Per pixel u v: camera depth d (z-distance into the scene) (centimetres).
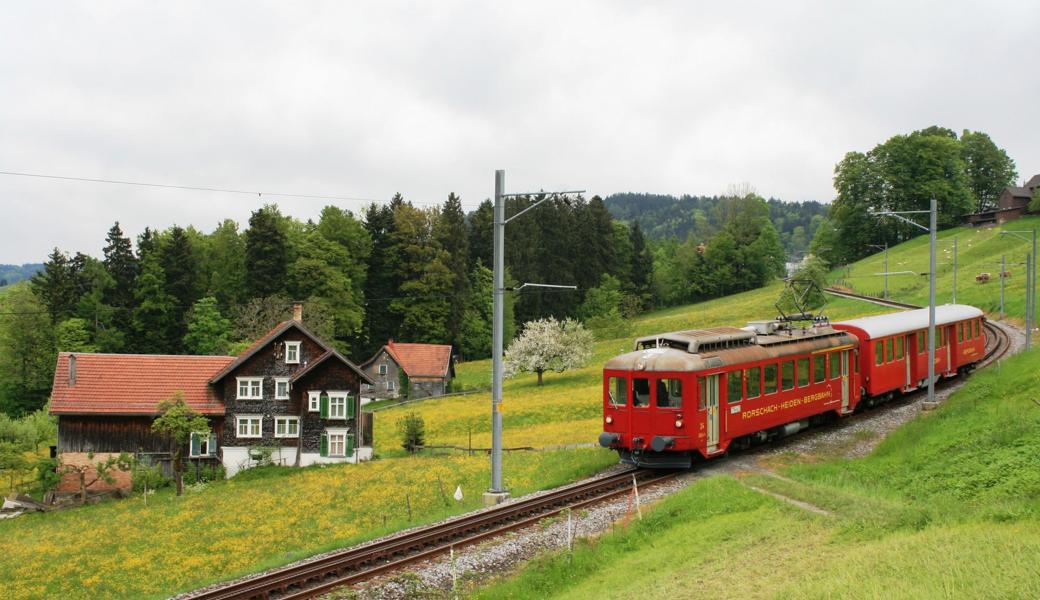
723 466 2597
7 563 3012
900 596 1153
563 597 1559
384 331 10406
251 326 8062
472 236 12369
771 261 13862
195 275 9381
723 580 1452
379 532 2225
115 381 5056
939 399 3588
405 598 1609
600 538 1900
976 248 10056
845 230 12519
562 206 12450
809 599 1238
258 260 9106
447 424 5938
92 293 8969
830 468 2462
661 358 2512
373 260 10438
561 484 2692
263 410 5091
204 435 4872
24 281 9231
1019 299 6681
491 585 1670
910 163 12131
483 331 11025
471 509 2406
